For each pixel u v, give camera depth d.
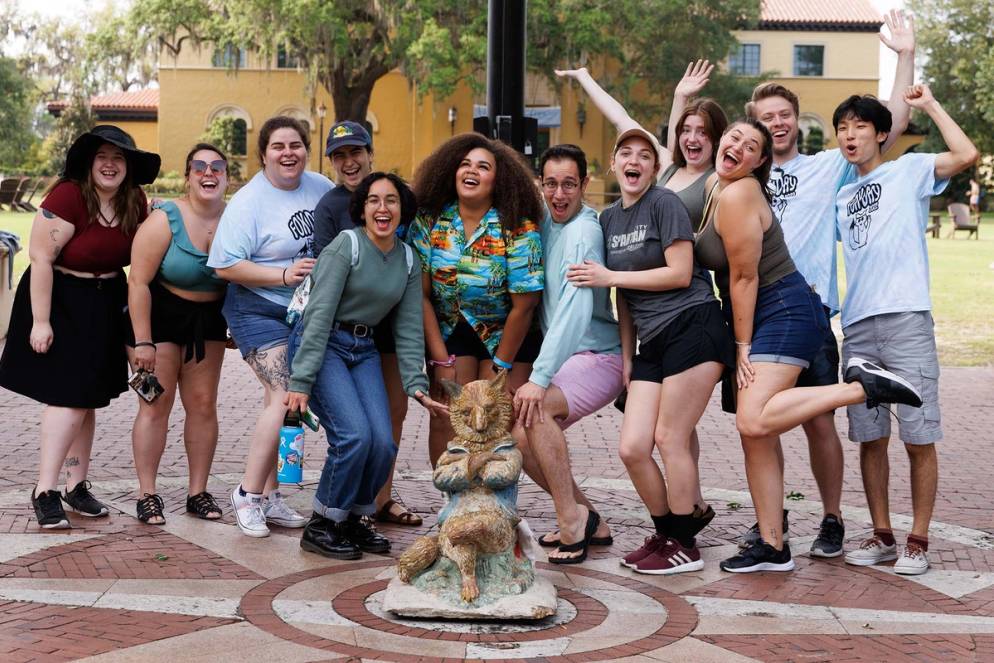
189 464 6.87
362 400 5.95
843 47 56.91
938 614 5.40
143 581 5.54
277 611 5.15
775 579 5.91
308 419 5.82
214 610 5.14
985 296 22.53
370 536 6.22
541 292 6.04
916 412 6.04
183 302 6.60
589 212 6.01
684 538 5.98
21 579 5.50
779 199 6.55
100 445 8.98
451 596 5.09
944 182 6.11
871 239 6.15
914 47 6.66
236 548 6.18
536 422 5.90
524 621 5.09
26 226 32.06
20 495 7.25
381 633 4.89
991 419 11.38
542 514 7.20
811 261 6.46
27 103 62.62
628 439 5.87
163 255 6.46
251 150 51.84
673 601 5.50
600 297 6.09
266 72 51.66
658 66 45.88
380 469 5.96
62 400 6.44
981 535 6.93
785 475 8.69
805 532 6.96
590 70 45.41
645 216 5.82
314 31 40.19
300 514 7.02
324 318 5.80
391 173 5.86
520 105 8.89
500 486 5.13
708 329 5.80
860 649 4.89
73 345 6.47
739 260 5.74
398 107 50.91
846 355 6.30
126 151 6.45
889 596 5.67
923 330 6.05
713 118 6.15
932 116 6.15
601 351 6.12
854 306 6.23
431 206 6.06
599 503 7.61
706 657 4.73
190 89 51.78
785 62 57.12
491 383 5.23
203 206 6.53
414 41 40.69
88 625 4.88
